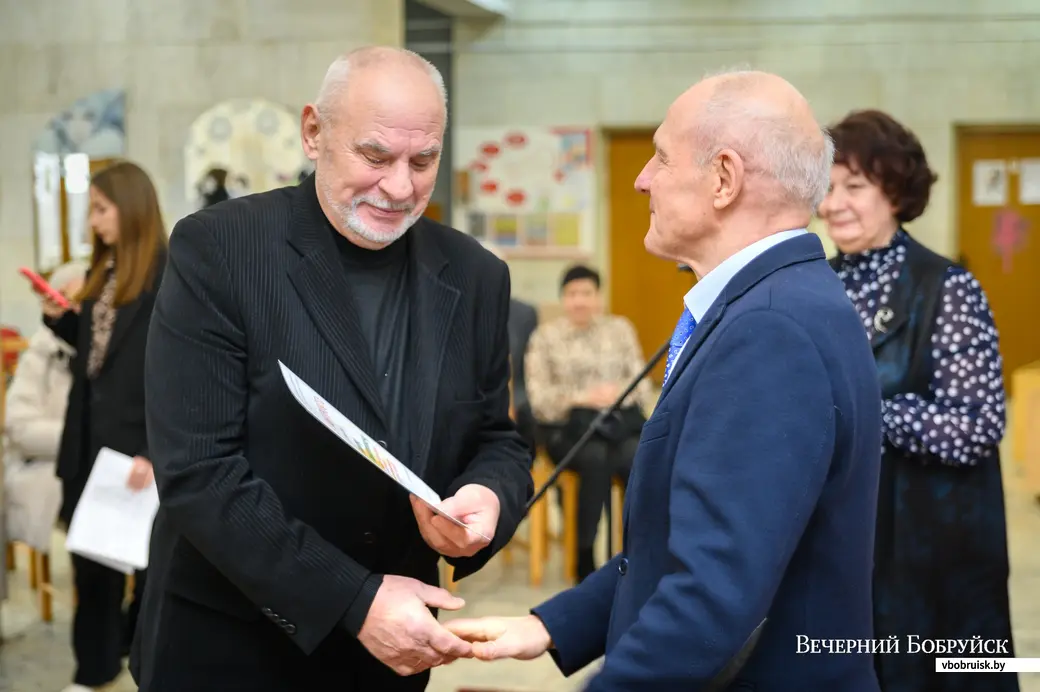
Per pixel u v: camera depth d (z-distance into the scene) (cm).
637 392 484
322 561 153
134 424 316
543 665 378
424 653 152
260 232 164
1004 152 942
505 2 957
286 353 160
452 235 183
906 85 919
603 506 490
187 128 687
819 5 922
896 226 217
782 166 138
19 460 409
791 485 125
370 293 170
